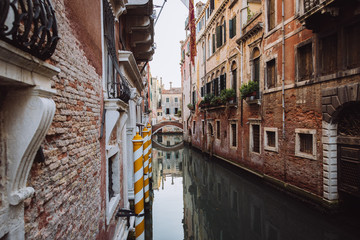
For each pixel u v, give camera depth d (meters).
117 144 5.09
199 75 23.09
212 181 13.41
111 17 4.83
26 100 1.52
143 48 10.15
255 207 9.19
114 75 4.80
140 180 5.04
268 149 10.44
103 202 3.91
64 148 2.37
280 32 9.52
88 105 3.17
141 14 7.58
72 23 2.60
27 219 1.71
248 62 12.39
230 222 8.23
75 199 2.66
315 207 7.68
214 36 18.67
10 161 1.51
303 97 8.32
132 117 7.77
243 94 11.85
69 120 2.51
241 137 13.23
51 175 2.09
